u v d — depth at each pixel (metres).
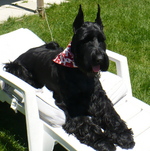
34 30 3.98
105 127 2.30
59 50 2.50
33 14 4.49
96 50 2.07
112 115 2.29
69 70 2.22
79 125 2.19
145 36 3.91
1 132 2.61
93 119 2.31
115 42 3.80
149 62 3.50
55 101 2.31
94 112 2.31
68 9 4.60
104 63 2.10
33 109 2.17
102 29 2.24
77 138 2.17
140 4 4.89
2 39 2.95
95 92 2.29
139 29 4.06
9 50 2.88
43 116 2.25
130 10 4.64
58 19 4.29
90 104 2.29
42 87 2.59
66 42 3.76
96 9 4.63
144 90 3.05
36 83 2.62
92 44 2.10
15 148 2.46
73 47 2.17
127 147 2.12
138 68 3.36
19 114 2.82
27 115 2.17
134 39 3.86
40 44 2.99
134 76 3.22
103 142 2.12
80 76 2.21
